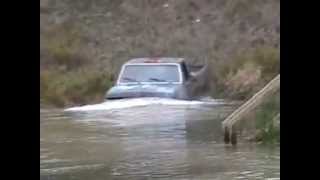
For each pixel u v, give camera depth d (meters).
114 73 63.84
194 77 51.03
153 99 45.97
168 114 39.72
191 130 32.69
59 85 58.28
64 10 82.62
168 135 31.28
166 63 48.88
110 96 46.84
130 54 74.62
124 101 45.81
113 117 39.19
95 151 27.09
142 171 22.78
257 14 77.50
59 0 84.12
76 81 59.72
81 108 45.12
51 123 36.94
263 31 74.50
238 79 53.84
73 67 69.69
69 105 54.94
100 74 63.09
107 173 22.59
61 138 30.95
